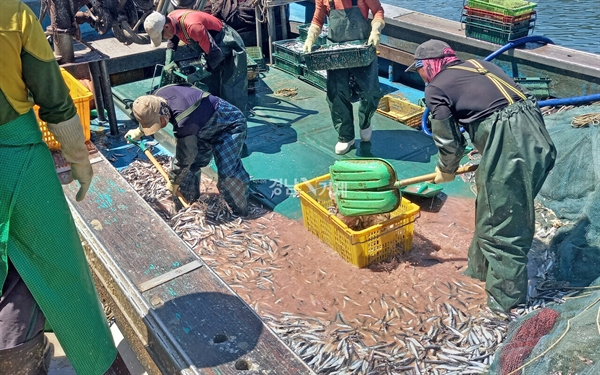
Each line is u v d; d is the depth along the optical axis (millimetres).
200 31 7117
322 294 4891
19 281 2889
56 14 6828
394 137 7586
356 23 6887
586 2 18359
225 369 3248
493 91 4305
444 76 4445
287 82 9562
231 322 3592
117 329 4625
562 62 7410
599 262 4812
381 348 4246
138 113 5277
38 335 2951
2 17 2545
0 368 2846
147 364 4004
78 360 3088
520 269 4426
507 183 4230
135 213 4730
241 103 8039
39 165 2797
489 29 8133
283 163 7047
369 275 5086
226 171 5836
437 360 4078
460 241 5516
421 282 4953
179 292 3854
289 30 10953
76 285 2992
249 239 5691
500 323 4410
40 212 2799
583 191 5656
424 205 6156
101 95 8039
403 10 9734
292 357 3328
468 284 4895
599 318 3676
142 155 7480
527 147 4176
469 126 4391
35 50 2648
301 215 6070
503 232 4387
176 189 6102
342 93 6836
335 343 4320
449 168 4648
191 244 5637
